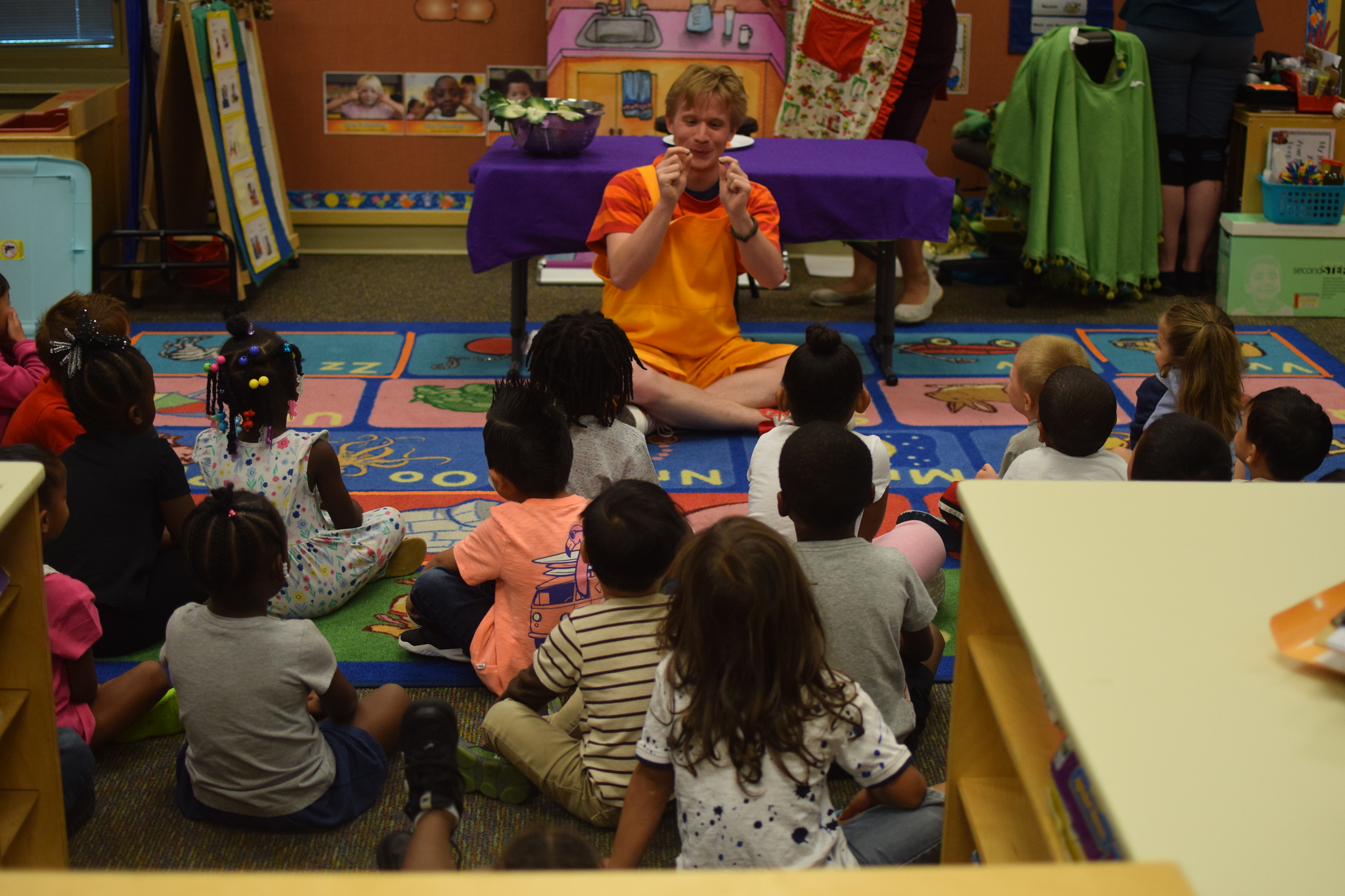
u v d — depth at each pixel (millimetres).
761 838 1590
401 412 3871
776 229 3688
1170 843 956
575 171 3824
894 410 3939
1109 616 1229
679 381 3754
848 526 2006
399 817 2072
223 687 1912
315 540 2621
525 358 4285
